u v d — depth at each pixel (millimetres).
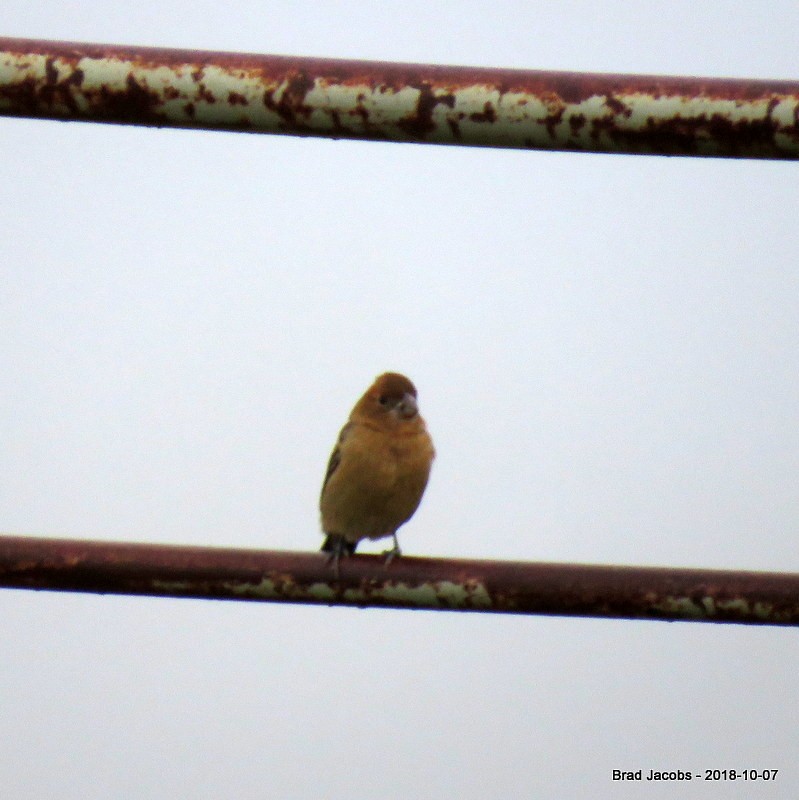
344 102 7695
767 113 7473
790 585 8992
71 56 7715
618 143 7656
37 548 9219
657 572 9148
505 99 7637
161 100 7738
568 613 9188
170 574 9227
